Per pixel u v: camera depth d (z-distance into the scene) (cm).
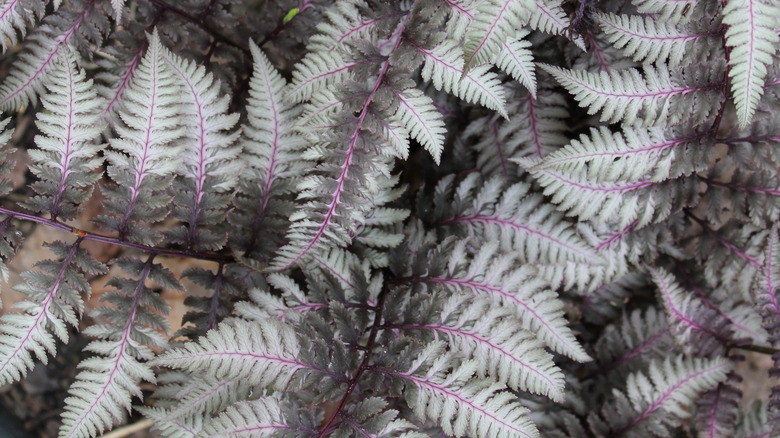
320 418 81
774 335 84
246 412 77
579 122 86
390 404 82
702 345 87
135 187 81
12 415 91
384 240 83
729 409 86
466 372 78
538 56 84
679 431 89
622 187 83
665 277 86
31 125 90
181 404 79
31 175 89
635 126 82
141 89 79
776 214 84
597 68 83
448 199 85
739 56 76
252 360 78
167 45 86
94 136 80
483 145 87
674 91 80
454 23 79
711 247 87
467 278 82
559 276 85
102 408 80
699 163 82
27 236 90
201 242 82
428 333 80
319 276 82
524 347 79
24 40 85
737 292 89
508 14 75
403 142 79
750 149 84
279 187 83
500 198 85
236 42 87
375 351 81
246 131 82
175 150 80
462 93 79
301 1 86
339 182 79
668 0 79
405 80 79
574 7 82
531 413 86
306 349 78
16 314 80
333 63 80
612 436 86
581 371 89
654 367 86
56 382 91
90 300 90
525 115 85
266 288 83
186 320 82
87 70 88
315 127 79
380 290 83
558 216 83
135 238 81
